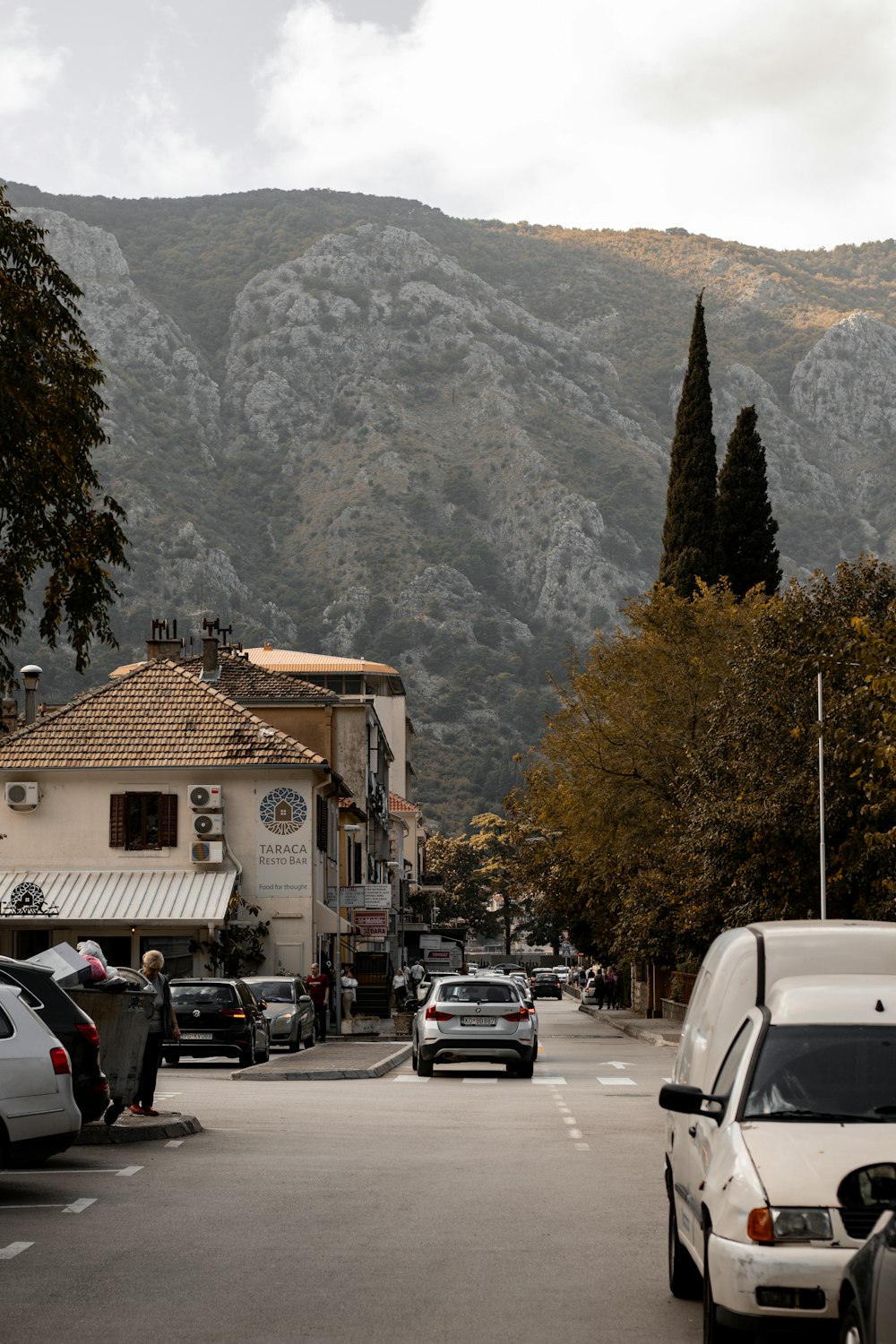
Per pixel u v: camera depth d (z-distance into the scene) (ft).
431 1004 130.62
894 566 152.25
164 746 199.62
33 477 67.15
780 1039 36.06
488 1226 52.37
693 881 163.63
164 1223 52.49
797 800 142.20
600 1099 106.22
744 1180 32.48
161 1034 81.25
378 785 288.92
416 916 442.50
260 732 201.67
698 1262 36.55
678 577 239.71
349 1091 113.19
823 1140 33.09
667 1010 248.32
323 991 186.19
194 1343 36.19
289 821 198.49
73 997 75.00
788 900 144.77
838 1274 30.71
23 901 185.78
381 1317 39.01
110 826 197.47
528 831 278.05
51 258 70.49
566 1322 38.58
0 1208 55.47
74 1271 44.70
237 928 194.90
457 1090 115.44
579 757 210.18
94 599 71.67
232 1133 80.43
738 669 158.92
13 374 66.28
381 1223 52.75
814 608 150.00
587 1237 50.31
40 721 204.23
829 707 140.05
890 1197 31.48
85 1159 69.10
